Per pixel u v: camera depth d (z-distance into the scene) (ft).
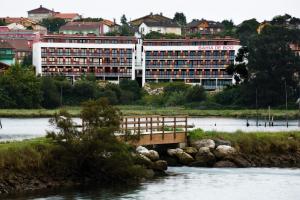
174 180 317.01
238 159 367.66
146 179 316.81
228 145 374.84
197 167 360.07
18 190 276.00
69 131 298.76
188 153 368.07
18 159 282.36
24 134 521.24
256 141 383.24
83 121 304.30
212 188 301.02
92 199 268.00
